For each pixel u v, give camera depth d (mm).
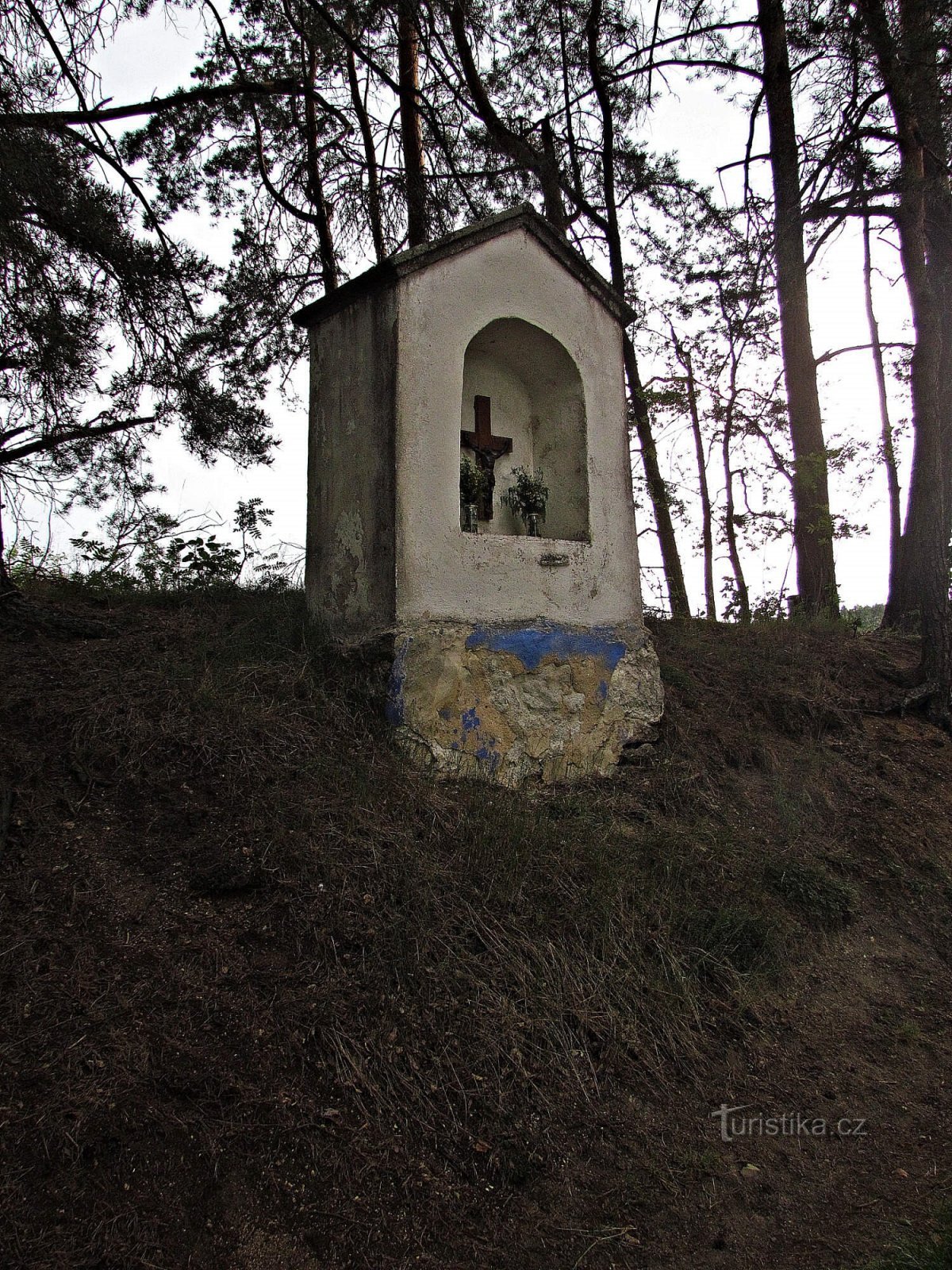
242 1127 3027
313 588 6453
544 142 12305
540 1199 3205
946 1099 4156
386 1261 2820
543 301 6531
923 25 9000
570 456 6789
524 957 4160
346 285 6047
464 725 5742
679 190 12352
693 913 4859
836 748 7367
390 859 4426
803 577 10898
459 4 10188
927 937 5566
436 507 5785
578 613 6426
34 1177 2674
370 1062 3420
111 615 6652
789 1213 3365
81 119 8656
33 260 6734
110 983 3373
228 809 4449
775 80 11156
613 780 6312
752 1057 4203
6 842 3875
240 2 10445
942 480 8453
